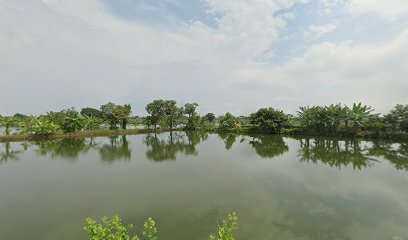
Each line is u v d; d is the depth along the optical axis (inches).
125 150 1152.2
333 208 429.1
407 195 497.0
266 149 1173.1
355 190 531.2
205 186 562.3
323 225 362.0
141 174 678.5
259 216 393.7
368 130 1549.0
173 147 1270.9
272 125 1989.4
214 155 1005.8
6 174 686.5
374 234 336.8
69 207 438.6
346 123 1599.4
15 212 419.8
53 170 733.3
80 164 820.6
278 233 335.0
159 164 820.6
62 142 1459.2
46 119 1756.9
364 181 598.2
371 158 895.7
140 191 526.6
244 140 1635.1
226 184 577.9
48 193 518.0
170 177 646.5
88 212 415.5
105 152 1088.2
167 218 385.1
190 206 438.0
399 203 452.8
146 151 1120.2
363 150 1082.1
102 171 718.5
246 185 570.6
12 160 893.8
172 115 2605.8
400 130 1445.6
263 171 713.6
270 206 438.0
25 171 721.6
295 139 1608.0
